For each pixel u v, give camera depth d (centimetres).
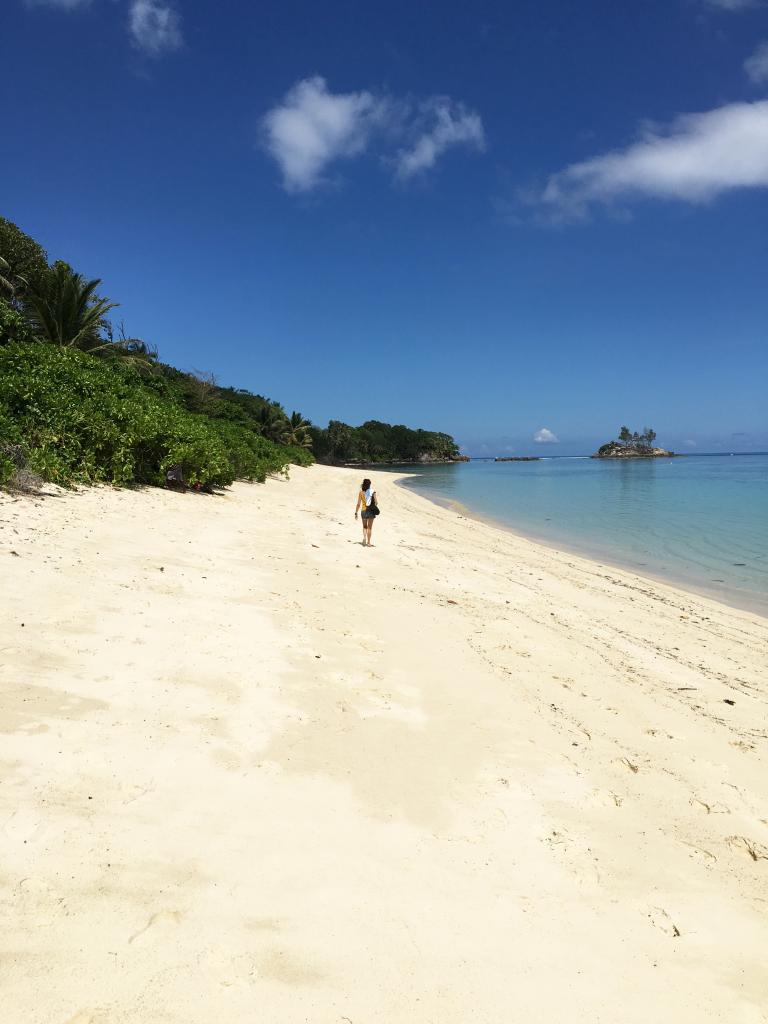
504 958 270
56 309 2900
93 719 394
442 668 608
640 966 278
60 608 554
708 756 493
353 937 267
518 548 1706
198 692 462
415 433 16450
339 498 2683
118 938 241
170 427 1605
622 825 385
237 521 1323
